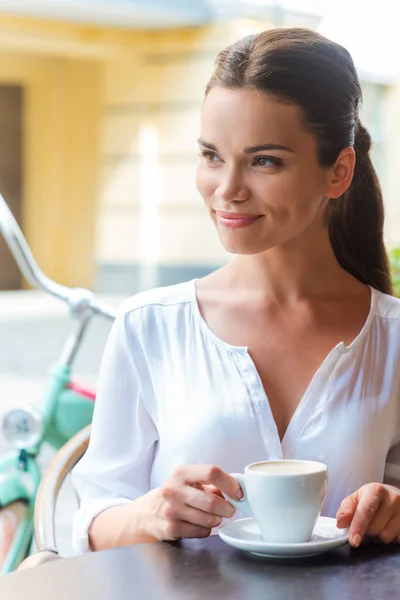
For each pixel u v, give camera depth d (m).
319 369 1.71
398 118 9.44
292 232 1.62
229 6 10.09
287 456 1.67
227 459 1.67
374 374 1.74
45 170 12.21
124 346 1.80
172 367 1.77
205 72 10.71
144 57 11.19
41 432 2.72
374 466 1.71
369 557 1.36
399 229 8.91
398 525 1.42
